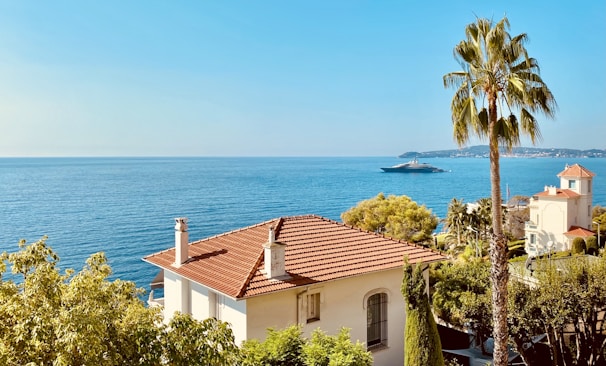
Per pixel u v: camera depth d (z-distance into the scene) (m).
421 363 16.05
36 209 135.50
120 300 9.58
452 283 25.66
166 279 21.92
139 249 83.38
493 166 16.67
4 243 86.00
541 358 23.52
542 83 16.05
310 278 18.08
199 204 154.25
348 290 19.38
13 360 7.41
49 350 7.37
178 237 20.39
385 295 20.73
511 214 75.19
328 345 13.10
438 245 68.00
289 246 20.73
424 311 16.33
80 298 8.36
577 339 20.91
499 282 16.84
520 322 19.17
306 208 148.50
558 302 18.77
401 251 22.11
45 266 8.67
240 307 17.09
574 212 62.41
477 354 22.80
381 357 20.27
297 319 17.94
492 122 16.30
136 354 8.12
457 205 67.44
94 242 89.06
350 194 194.25
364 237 23.31
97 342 7.21
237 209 143.12
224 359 8.55
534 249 64.56
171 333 8.45
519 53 15.87
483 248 60.03
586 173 63.53
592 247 49.97
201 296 19.48
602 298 18.69
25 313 7.75
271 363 12.70
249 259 19.31
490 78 15.69
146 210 136.75
